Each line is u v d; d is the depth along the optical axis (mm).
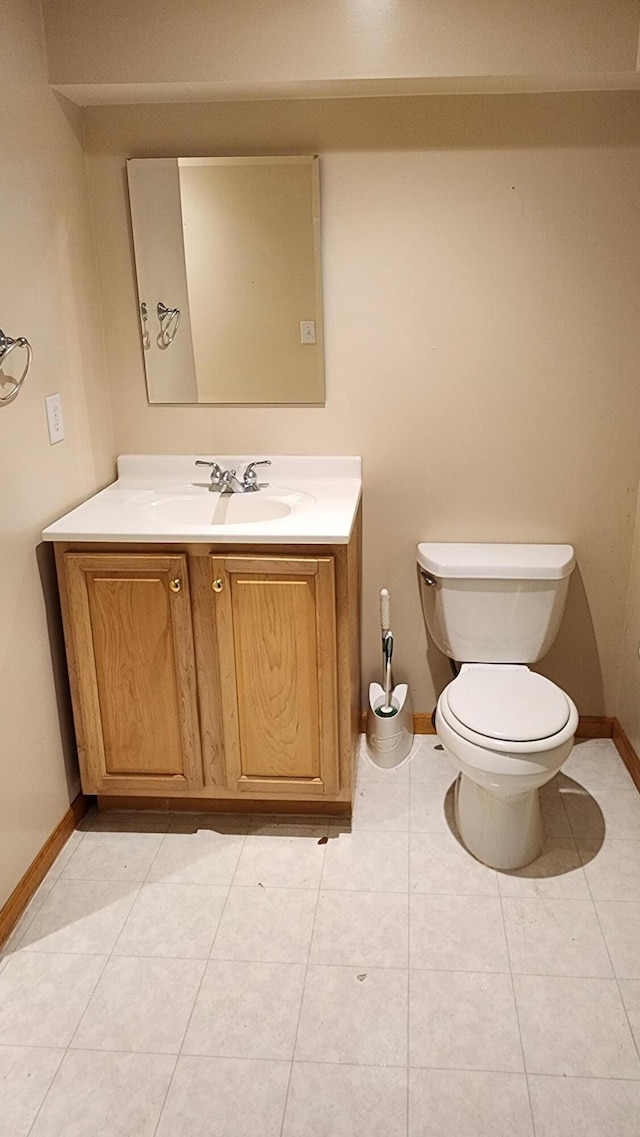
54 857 2379
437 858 2363
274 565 2215
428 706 2955
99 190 2545
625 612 2805
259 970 2006
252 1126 1649
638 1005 1892
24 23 2125
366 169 2471
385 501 2771
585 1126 1635
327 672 2299
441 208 2488
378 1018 1872
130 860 2381
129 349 2684
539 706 2252
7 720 2113
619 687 2883
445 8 2180
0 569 2061
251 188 2496
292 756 2412
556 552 2662
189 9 2211
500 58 2207
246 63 2246
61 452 2395
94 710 2402
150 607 2301
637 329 2545
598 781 2705
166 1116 1675
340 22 2207
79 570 2271
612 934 2086
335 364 2641
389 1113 1668
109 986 1972
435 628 2711
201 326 2635
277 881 2289
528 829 2297
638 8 2154
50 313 2299
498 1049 1795
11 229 2074
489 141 2424
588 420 2637
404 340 2607
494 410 2652
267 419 2711
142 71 2258
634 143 2396
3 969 2023
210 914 2180
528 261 2514
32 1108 1696
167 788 2484
